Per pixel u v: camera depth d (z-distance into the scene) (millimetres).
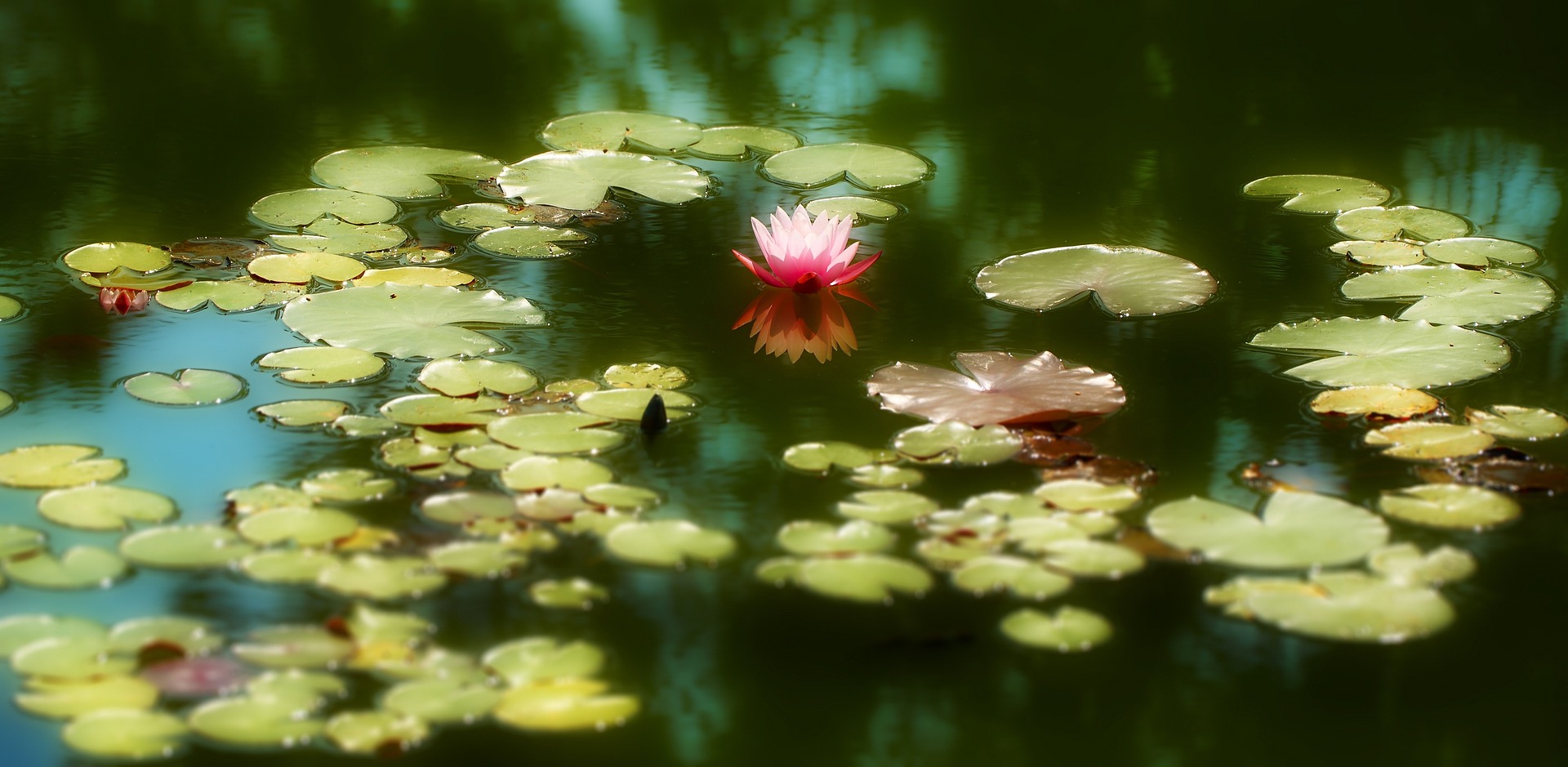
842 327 5203
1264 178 5562
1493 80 5887
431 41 6039
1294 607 4816
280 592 4809
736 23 6148
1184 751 4711
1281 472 4965
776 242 5258
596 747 4699
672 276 5301
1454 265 5336
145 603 4797
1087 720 4730
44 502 4891
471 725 4711
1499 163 5598
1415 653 4785
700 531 4883
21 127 5637
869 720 4730
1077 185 5539
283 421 5008
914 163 5594
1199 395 5086
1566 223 5438
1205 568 4855
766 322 5207
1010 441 4996
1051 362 5125
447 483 4930
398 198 5465
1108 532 4887
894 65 5945
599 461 4965
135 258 5297
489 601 4812
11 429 4988
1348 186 5527
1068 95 5836
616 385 5078
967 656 4781
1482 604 4824
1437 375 5113
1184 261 5340
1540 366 5129
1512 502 4926
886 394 5074
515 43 6031
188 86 5809
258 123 5676
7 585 4805
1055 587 4828
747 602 4820
